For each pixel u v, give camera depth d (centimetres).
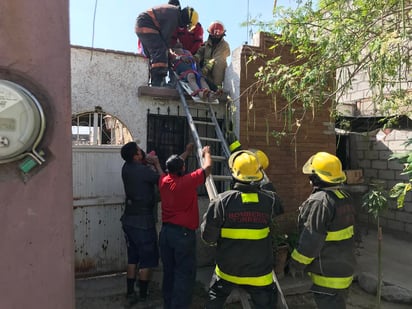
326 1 328
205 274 461
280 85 370
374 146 811
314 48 357
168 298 361
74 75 420
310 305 412
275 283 306
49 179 150
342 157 855
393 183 767
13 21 145
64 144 153
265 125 504
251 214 285
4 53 144
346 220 288
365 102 769
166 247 353
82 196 430
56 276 150
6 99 139
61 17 153
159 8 484
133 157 399
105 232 444
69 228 153
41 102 148
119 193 450
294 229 515
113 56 440
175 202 348
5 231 143
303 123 529
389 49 284
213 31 545
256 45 507
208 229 288
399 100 459
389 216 765
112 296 407
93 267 439
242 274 286
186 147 465
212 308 310
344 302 293
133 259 401
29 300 147
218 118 511
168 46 498
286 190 517
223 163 499
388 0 298
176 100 480
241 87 492
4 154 139
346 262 288
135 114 454
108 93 438
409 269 518
